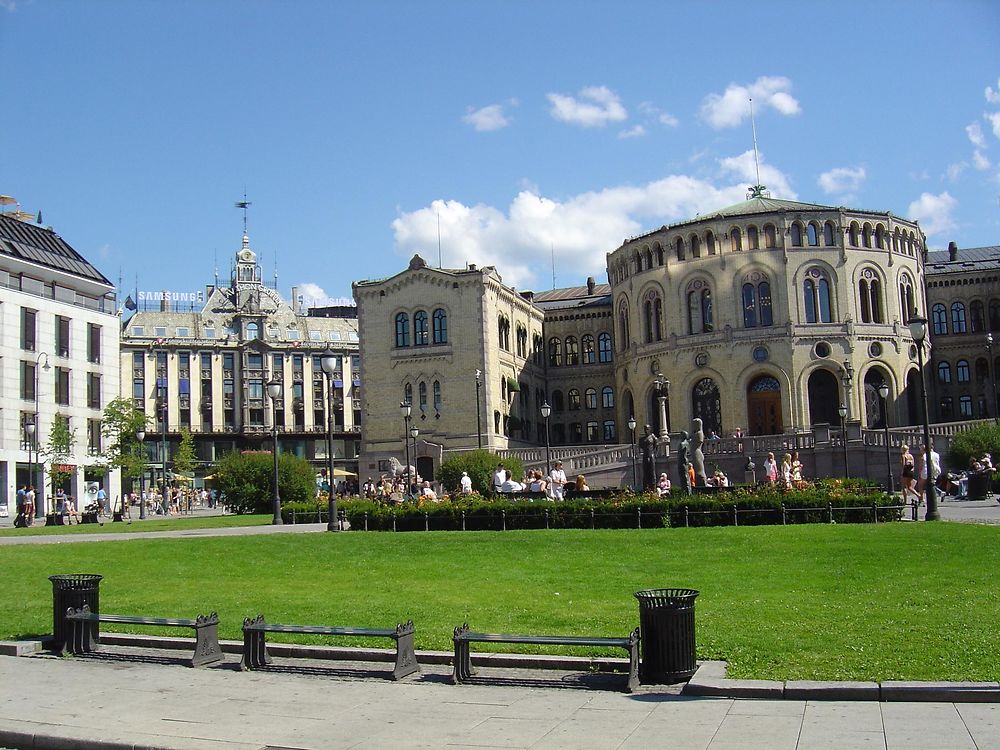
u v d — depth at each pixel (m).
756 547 29.22
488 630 19.47
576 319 107.06
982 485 49.72
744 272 83.50
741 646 17.08
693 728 12.95
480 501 40.41
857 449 66.19
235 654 18.92
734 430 82.44
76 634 19.31
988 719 12.81
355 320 145.88
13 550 34.38
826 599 21.11
